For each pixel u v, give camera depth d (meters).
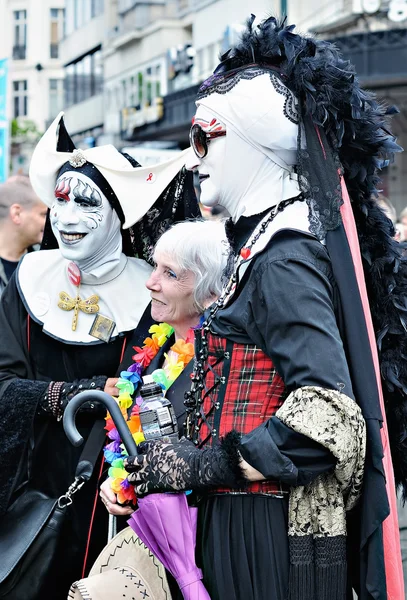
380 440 2.65
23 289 4.10
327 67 2.85
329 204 2.77
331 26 20.30
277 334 2.66
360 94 2.89
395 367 2.92
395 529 2.77
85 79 41.03
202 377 2.91
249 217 2.90
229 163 2.91
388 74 18.83
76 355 4.05
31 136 45.56
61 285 4.11
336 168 2.81
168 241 3.34
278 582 2.73
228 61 2.99
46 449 4.01
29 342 4.09
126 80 34.75
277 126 2.85
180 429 3.20
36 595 3.76
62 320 4.07
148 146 31.45
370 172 2.97
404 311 2.92
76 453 3.99
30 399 3.95
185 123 26.28
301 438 2.57
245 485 2.72
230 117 2.89
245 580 2.75
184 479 2.77
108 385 3.90
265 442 2.60
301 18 21.17
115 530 3.78
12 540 3.79
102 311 4.07
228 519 2.79
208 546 2.83
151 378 3.32
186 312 3.38
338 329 2.69
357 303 2.70
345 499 2.76
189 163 3.05
